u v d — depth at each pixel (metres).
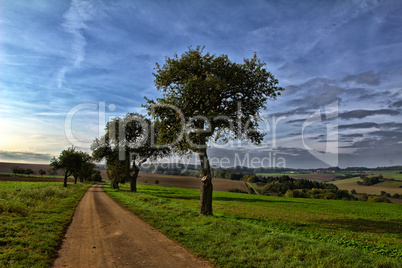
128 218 16.45
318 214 27.48
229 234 11.55
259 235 11.47
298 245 9.76
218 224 13.56
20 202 17.31
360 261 8.19
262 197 54.75
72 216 16.83
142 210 19.81
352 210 33.06
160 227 13.12
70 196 32.28
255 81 20.02
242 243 10.12
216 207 30.89
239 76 19.53
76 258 8.05
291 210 30.52
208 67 19.95
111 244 9.88
